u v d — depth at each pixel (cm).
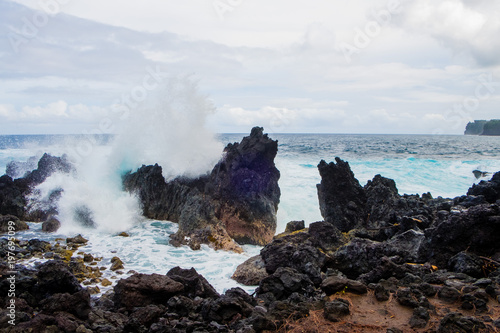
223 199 1930
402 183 3100
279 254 1209
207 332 723
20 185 2152
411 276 907
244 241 1859
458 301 779
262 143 2012
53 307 800
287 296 926
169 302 863
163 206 2128
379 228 1448
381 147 7788
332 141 11144
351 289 866
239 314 807
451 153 6194
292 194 2572
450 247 1043
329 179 1736
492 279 861
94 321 781
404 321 725
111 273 1335
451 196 2653
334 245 1357
